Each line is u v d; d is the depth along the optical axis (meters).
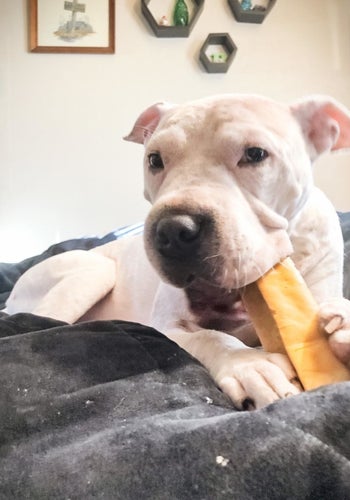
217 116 0.89
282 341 0.74
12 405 0.66
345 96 2.69
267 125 0.91
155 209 0.80
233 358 0.75
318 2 2.62
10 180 2.59
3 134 2.55
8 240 2.62
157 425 0.58
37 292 1.45
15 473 0.56
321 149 1.05
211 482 0.50
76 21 2.50
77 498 0.51
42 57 2.52
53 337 0.79
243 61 2.62
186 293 0.93
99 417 0.64
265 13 2.56
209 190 0.82
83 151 2.61
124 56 2.56
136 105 2.60
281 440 0.53
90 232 2.67
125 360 0.75
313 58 2.65
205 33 2.58
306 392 0.60
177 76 2.60
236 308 0.93
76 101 2.57
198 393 0.69
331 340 0.71
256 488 0.50
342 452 0.52
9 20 2.49
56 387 0.69
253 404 0.68
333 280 1.09
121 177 2.64
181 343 0.89
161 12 2.53
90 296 1.30
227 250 0.77
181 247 0.77
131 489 0.51
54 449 0.59
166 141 0.90
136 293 1.29
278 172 0.90
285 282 0.81
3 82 2.52
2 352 0.75
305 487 0.49
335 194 2.72
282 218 0.90
